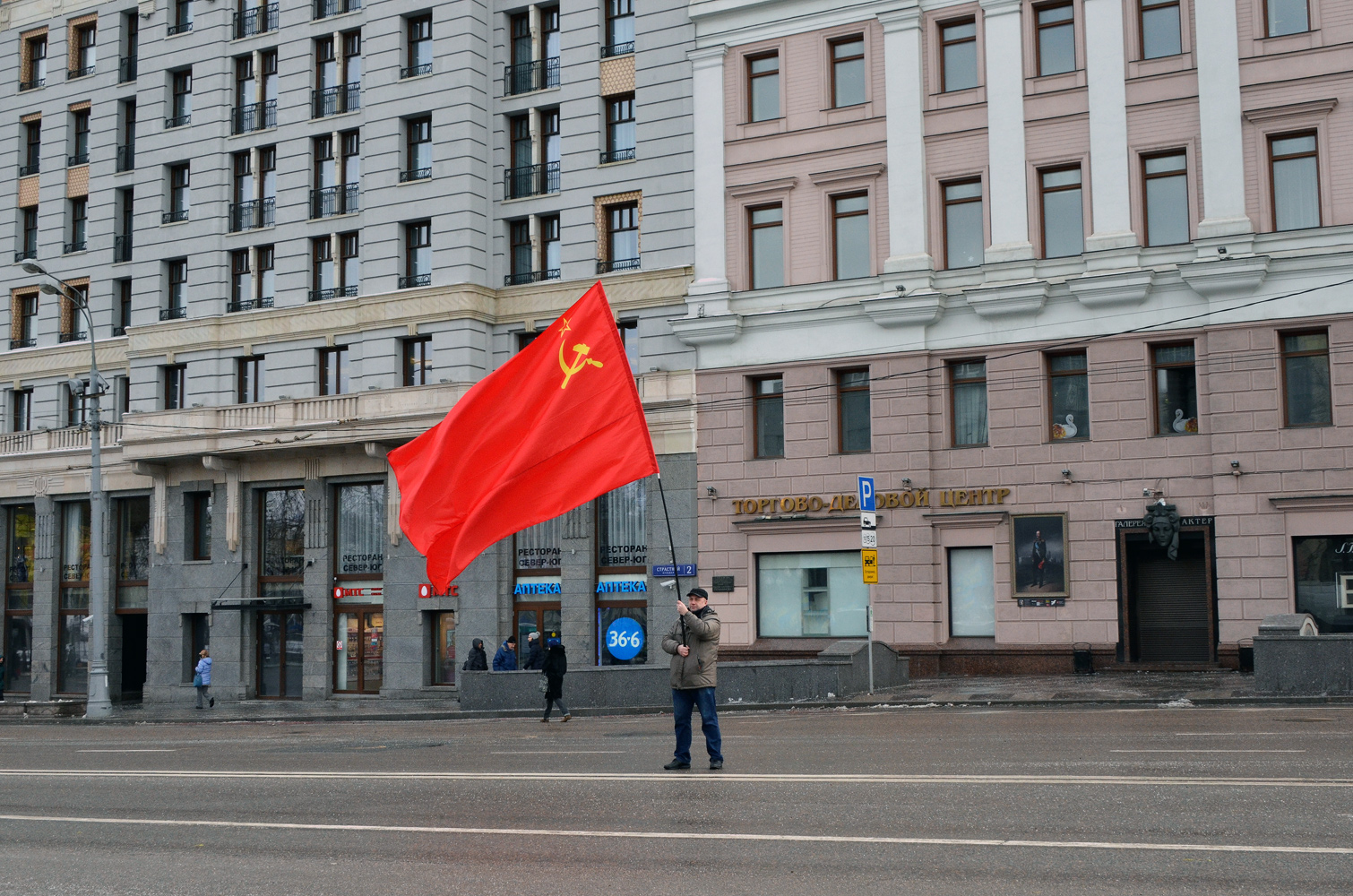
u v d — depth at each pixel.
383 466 40.62
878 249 34.28
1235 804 9.67
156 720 32.56
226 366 44.19
